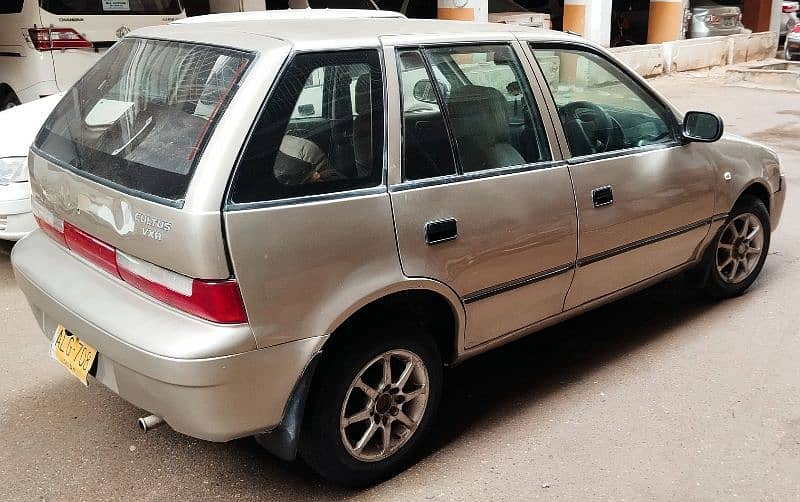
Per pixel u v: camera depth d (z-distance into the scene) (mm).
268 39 2611
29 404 3375
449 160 2836
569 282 3326
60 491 2797
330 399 2609
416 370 2873
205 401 2326
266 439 2611
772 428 3215
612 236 3441
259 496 2795
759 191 4453
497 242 2941
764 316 4309
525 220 3033
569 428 3221
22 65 7117
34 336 4031
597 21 13414
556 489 2820
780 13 18438
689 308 4445
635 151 3537
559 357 3875
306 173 2459
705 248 4145
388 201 2617
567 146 3256
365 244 2549
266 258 2334
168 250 2312
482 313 3008
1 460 2971
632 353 3900
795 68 15547
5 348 3889
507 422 3275
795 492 2814
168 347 2295
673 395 3479
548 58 3324
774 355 3854
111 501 2752
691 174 3812
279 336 2393
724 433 3180
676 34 15234
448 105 2885
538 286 3186
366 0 10703
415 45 2818
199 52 2684
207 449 3078
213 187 2264
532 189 3062
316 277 2447
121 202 2467
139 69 2863
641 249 3645
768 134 9500
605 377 3654
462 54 2971
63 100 3240
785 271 4992
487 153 2975
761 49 16781
